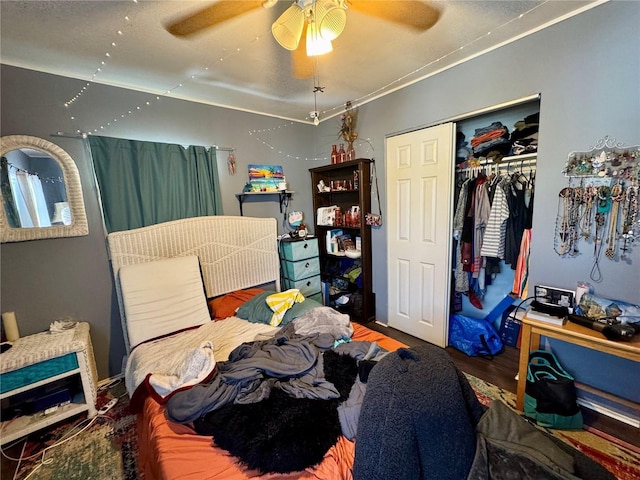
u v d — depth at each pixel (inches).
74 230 80.4
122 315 85.0
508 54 73.0
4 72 69.9
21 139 72.1
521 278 85.9
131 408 60.1
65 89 78.0
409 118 98.9
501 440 36.8
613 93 59.3
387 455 32.3
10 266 73.4
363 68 84.0
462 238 96.3
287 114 124.7
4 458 61.3
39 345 68.6
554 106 67.2
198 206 101.6
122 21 58.0
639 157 57.6
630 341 54.6
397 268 112.3
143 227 89.8
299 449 38.9
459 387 37.6
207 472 38.2
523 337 67.5
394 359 40.1
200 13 56.2
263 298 93.7
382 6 57.6
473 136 95.5
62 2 51.6
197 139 103.0
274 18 58.7
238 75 84.8
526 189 85.7
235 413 45.8
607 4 58.1
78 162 80.9
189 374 55.6
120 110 86.8
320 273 133.3
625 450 57.6
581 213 65.9
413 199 102.9
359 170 111.7
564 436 61.4
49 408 70.1
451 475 32.3
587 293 65.9
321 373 54.4
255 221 114.4
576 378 70.6
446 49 75.9
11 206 72.9
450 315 104.7
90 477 56.6
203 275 101.6
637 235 59.2
